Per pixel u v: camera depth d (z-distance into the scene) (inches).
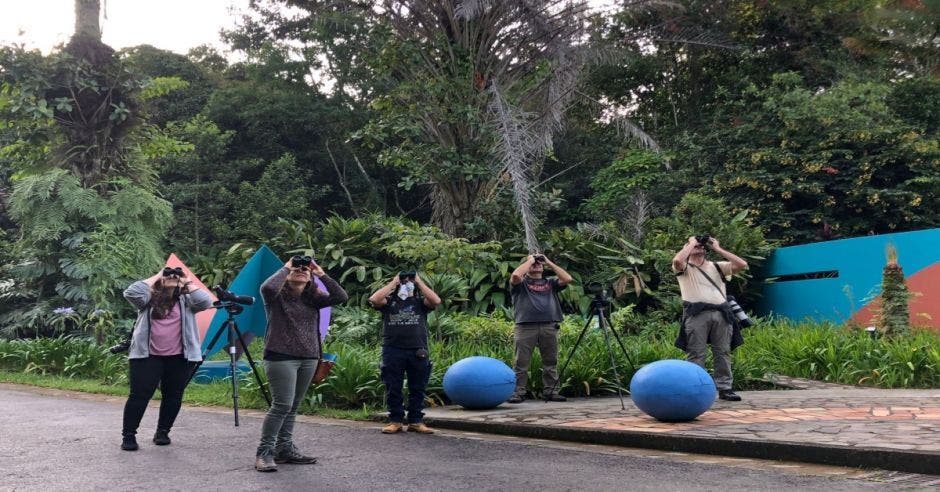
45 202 565.6
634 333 557.0
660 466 215.9
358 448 251.9
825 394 353.1
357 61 1193.4
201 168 1161.4
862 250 565.6
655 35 823.1
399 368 288.2
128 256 555.2
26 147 624.7
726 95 884.6
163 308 254.2
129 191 588.1
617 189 930.7
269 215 1109.1
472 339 466.3
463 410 331.0
